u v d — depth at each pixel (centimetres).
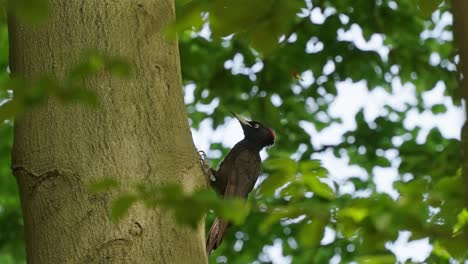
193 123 2152
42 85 596
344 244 2139
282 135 2094
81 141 839
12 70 893
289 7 705
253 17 701
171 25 700
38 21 545
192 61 1853
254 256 2238
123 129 852
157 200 624
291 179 799
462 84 462
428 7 789
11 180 2239
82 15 887
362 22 1906
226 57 1927
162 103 887
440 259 1023
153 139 866
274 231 2188
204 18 699
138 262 812
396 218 698
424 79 2000
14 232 2222
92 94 606
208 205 620
